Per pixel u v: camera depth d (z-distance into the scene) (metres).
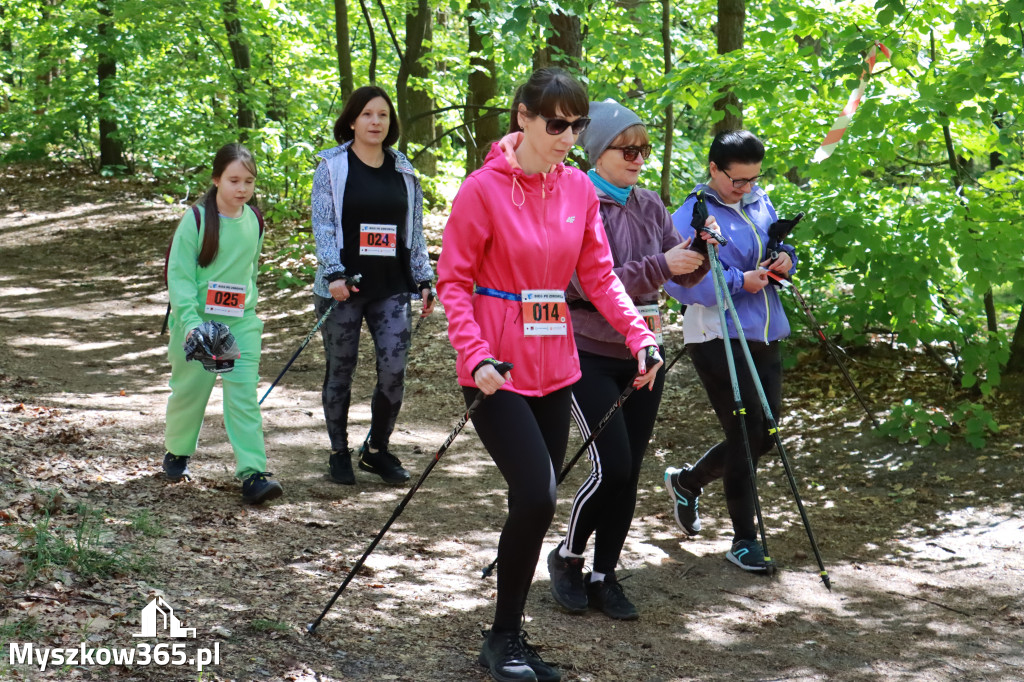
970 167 7.72
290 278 10.94
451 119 13.93
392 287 5.16
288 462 5.52
